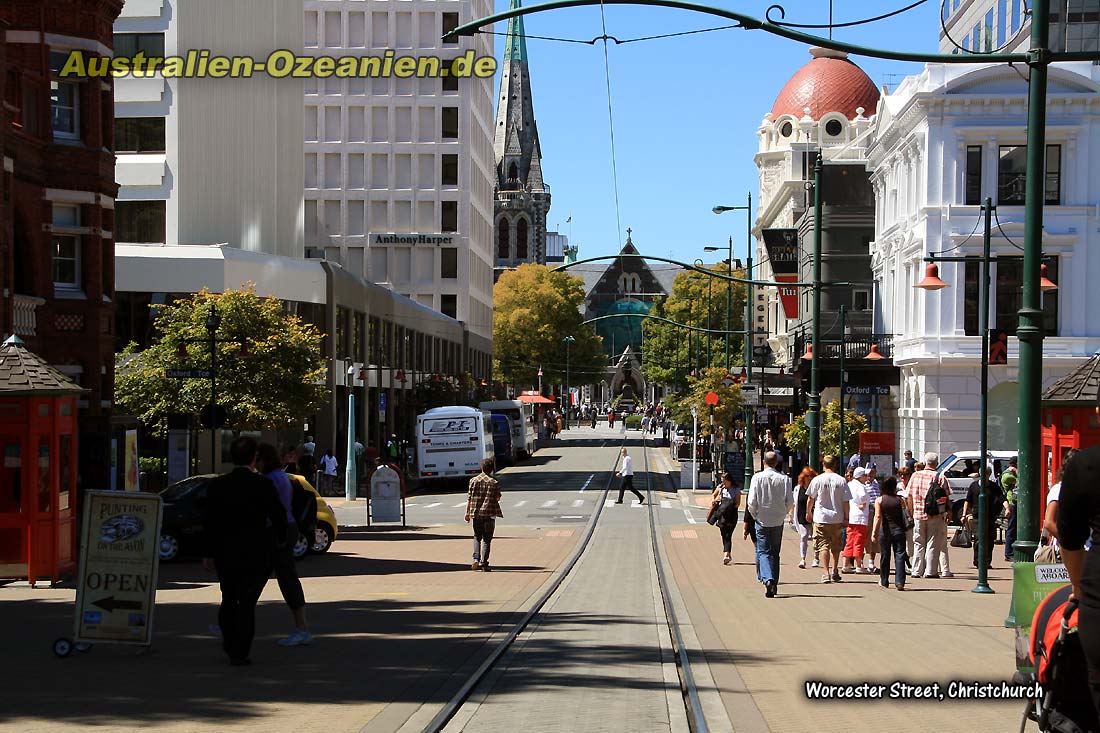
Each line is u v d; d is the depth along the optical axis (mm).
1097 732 6918
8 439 19922
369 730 9508
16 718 9938
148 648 13352
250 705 10562
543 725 10039
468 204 97312
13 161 29734
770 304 102812
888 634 15438
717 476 50406
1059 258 44531
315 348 46188
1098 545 6316
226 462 52562
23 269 31844
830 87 112250
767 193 115625
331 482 54531
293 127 70438
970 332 45219
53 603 18141
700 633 15578
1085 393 19172
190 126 61562
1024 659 8422
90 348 32969
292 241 70625
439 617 17234
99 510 13336
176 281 53719
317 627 16031
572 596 20609
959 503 36344
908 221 48594
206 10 61969
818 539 22797
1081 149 44594
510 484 60531
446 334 92875
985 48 54031
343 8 95250
